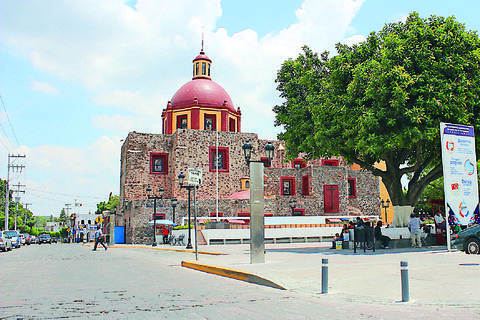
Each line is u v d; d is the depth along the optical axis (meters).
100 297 8.84
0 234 34.25
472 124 21.11
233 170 51.34
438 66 19.97
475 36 21.88
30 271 14.91
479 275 10.77
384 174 25.02
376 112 20.08
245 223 41.12
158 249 32.09
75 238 104.25
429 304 7.59
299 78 26.12
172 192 50.12
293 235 33.56
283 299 8.41
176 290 9.80
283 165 54.28
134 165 50.31
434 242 23.11
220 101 53.38
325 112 22.91
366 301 8.02
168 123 53.22
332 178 50.25
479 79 20.83
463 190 18.77
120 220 55.56
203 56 57.16
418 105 19.53
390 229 23.34
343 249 21.84
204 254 23.53
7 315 7.06
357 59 22.66
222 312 7.16
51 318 6.81
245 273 11.70
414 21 21.55
